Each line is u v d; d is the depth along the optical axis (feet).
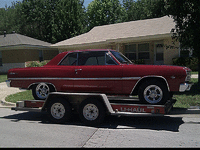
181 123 19.38
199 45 31.55
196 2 29.25
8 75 22.63
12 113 25.08
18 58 78.95
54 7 128.36
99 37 67.21
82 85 20.17
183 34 31.40
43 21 126.72
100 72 19.63
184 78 17.89
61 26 106.01
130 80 18.89
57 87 20.97
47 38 130.41
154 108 17.56
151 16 89.81
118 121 20.45
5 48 79.00
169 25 56.80
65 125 19.15
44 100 21.02
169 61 55.36
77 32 107.86
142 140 14.85
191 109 22.41
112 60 19.99
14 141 14.88
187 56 53.93
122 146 13.69
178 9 30.71
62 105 19.44
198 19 30.04
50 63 21.79
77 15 109.19
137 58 63.93
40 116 23.34
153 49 60.75
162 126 18.49
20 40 81.46
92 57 20.79
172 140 14.83
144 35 54.95
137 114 17.66
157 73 18.29
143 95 18.72
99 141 14.69
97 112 18.39
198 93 29.99
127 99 22.79
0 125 19.38
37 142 14.60
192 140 14.80
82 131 17.16
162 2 33.99
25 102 21.47
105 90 19.69
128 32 62.39
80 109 18.86
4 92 40.22
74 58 21.40
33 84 22.20
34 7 128.57
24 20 141.49
